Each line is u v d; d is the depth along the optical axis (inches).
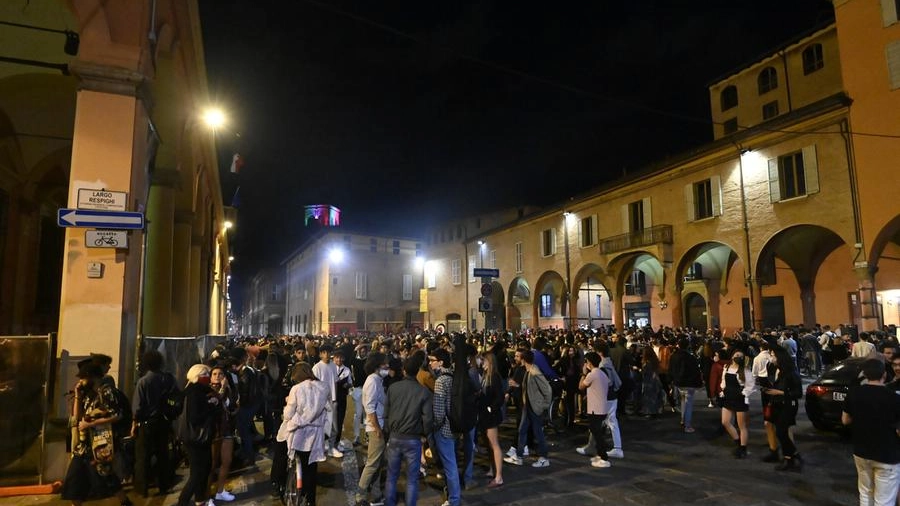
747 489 273.3
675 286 1000.9
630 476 300.5
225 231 1584.6
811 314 970.7
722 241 903.1
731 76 1219.9
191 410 241.0
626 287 1461.6
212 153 784.3
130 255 289.9
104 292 279.1
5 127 447.8
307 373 251.9
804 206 773.3
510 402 583.2
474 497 268.2
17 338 269.6
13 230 503.2
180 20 435.5
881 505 200.5
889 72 687.1
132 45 296.5
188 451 242.8
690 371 422.6
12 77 392.2
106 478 229.9
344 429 473.7
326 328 1942.7
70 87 409.7
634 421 470.9
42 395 269.6
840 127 735.1
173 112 462.6
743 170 871.1
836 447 358.6
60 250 602.2
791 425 309.1
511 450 342.6
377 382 267.0
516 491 276.5
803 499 257.0
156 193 461.7
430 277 2075.5
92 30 291.0
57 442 269.0
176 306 546.6
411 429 231.3
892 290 916.0
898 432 201.8
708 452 353.7
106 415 231.0
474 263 1809.8
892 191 674.2
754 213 848.3
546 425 448.1
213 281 1120.2
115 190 286.4
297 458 240.4
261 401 369.7
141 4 300.2
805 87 1056.8
